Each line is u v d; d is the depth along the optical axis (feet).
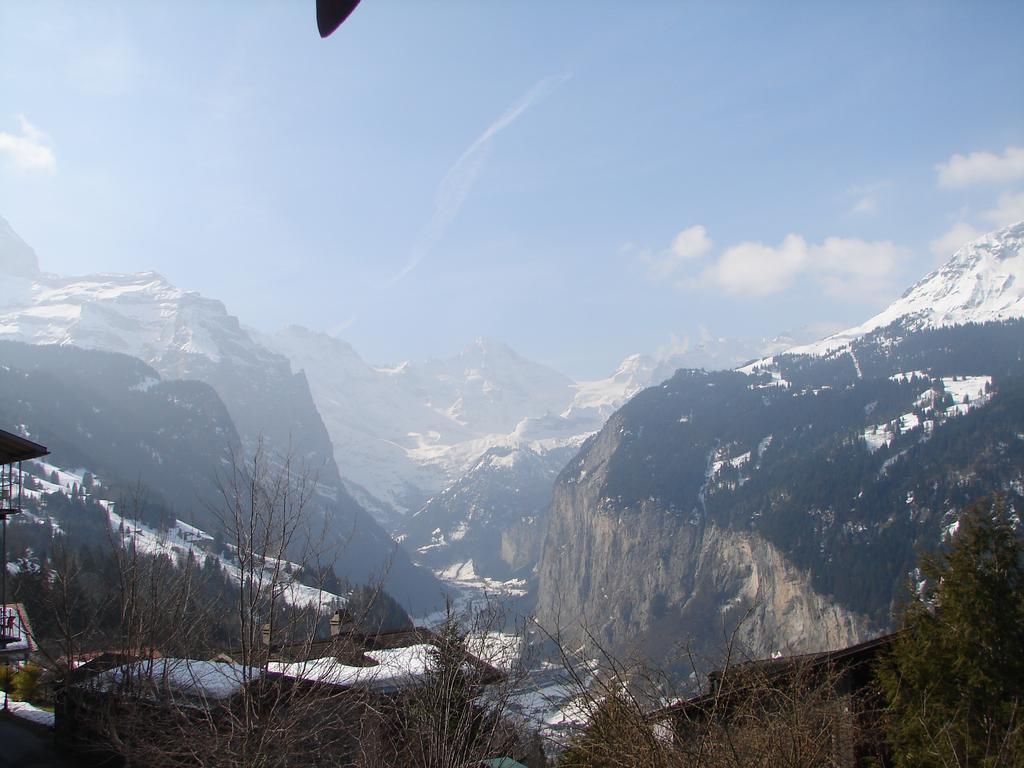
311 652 72.84
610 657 55.57
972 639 89.97
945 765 67.36
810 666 60.64
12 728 111.04
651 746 50.78
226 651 77.36
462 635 69.56
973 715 84.64
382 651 78.13
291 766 63.36
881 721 81.30
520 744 65.36
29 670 132.57
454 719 65.77
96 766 81.00
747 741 52.60
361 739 66.08
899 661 93.56
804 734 52.29
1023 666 88.12
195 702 71.82
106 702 76.02
